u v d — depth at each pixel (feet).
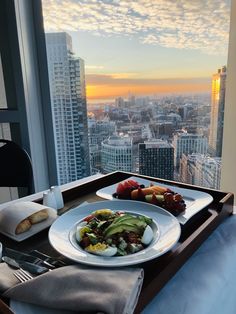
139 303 1.11
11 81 4.33
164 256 1.39
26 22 4.24
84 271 1.19
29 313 1.06
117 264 1.24
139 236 1.49
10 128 4.55
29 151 4.50
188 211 1.87
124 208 1.93
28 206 1.85
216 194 2.24
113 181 2.83
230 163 3.75
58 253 1.45
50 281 1.12
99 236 1.49
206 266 1.42
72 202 2.31
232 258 1.50
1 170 3.47
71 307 1.03
